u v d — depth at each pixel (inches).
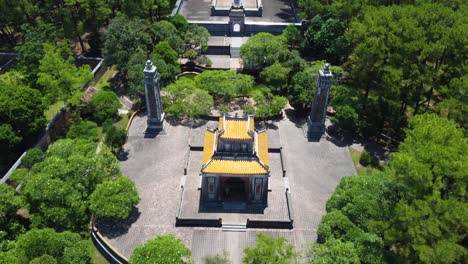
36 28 3134.8
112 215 1888.5
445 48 2305.6
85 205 1939.0
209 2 4542.3
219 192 2108.8
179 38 3321.9
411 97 2495.1
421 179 1563.7
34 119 2439.7
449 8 2714.1
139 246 1738.4
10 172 2239.2
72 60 2989.7
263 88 2810.0
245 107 2721.5
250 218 2065.7
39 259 1563.7
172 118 2802.7
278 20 4094.5
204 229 2015.3
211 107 2822.3
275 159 2444.6
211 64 3422.7
